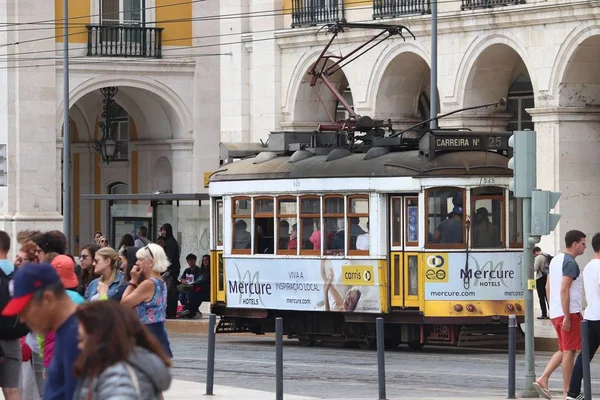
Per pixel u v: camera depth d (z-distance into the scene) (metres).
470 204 33.97
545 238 47.12
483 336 34.25
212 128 67.00
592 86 46.94
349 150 36.75
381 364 24.83
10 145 63.91
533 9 46.94
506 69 50.19
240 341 40.66
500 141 34.94
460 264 33.91
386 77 54.12
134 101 69.50
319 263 35.91
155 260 19.41
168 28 66.31
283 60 58.44
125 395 10.29
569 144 46.84
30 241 18.89
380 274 34.62
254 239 37.69
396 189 34.22
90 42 64.69
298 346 37.91
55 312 12.23
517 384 27.75
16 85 63.81
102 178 73.88
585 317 23.31
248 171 37.97
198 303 46.56
